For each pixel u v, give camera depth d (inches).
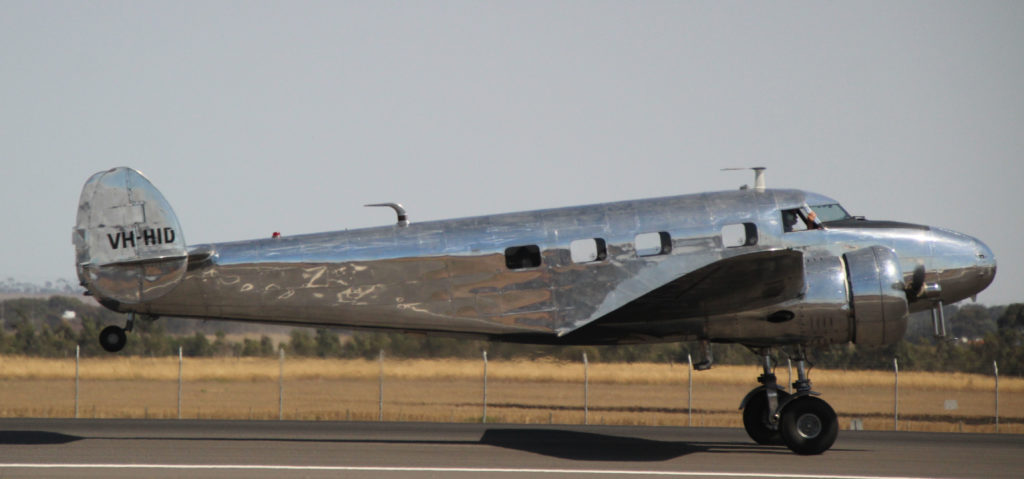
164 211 2524.6
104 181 2517.2
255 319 2578.7
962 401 6043.3
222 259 2539.4
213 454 2391.7
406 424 3225.9
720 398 5826.8
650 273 2529.5
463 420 4097.0
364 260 2539.4
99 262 2497.5
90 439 2694.4
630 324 2546.8
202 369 6909.5
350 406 5142.7
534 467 2224.4
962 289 2682.1
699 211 2591.0
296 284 2541.8
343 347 7071.9
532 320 2527.1
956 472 2208.4
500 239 2544.3
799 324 2477.9
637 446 2628.0
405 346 6678.2
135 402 5354.3
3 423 3154.5
